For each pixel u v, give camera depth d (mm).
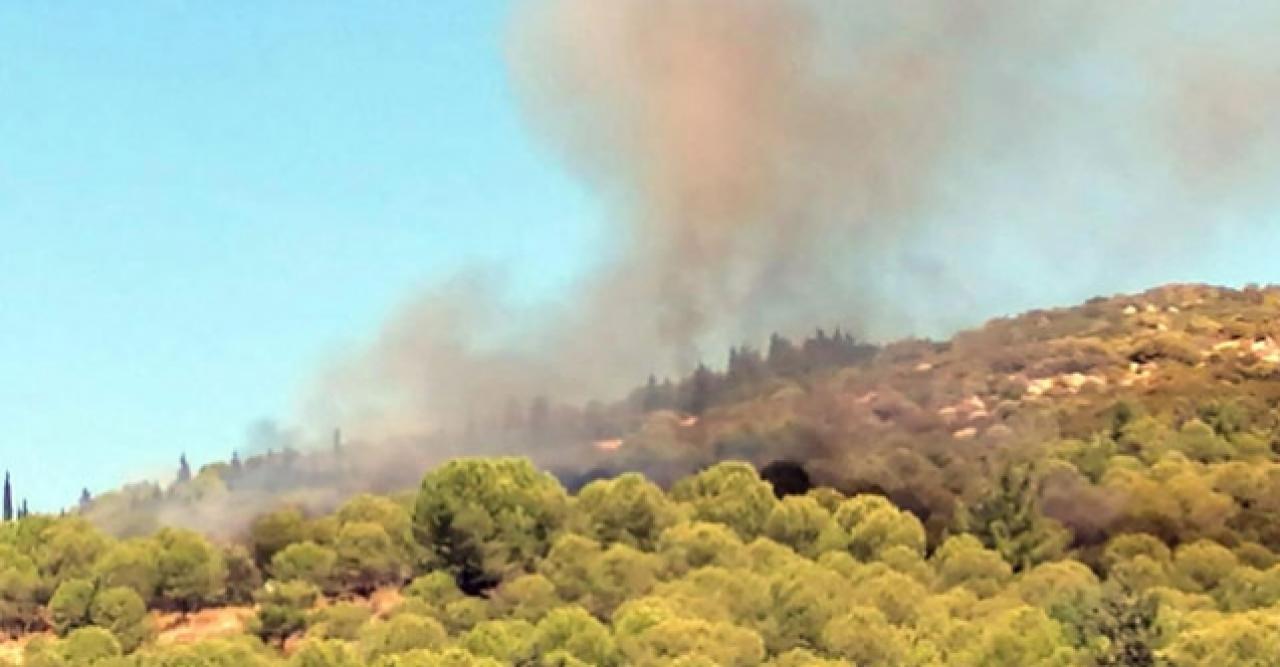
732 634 175500
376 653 184875
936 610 189250
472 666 165500
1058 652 152750
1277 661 148250
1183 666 148625
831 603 189625
